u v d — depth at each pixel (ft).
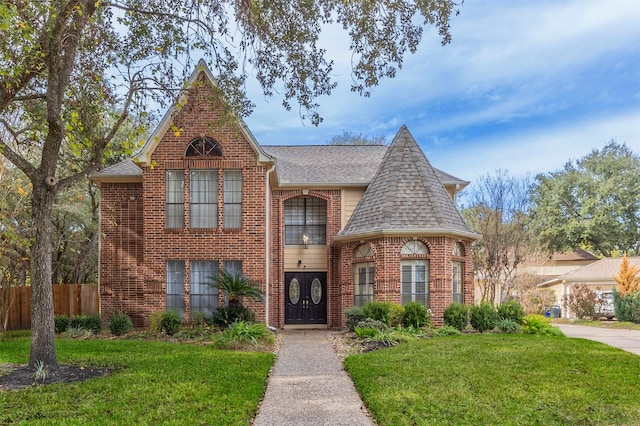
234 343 42.39
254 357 36.81
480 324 53.72
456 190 71.20
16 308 64.34
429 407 23.09
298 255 68.69
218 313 52.26
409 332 49.49
